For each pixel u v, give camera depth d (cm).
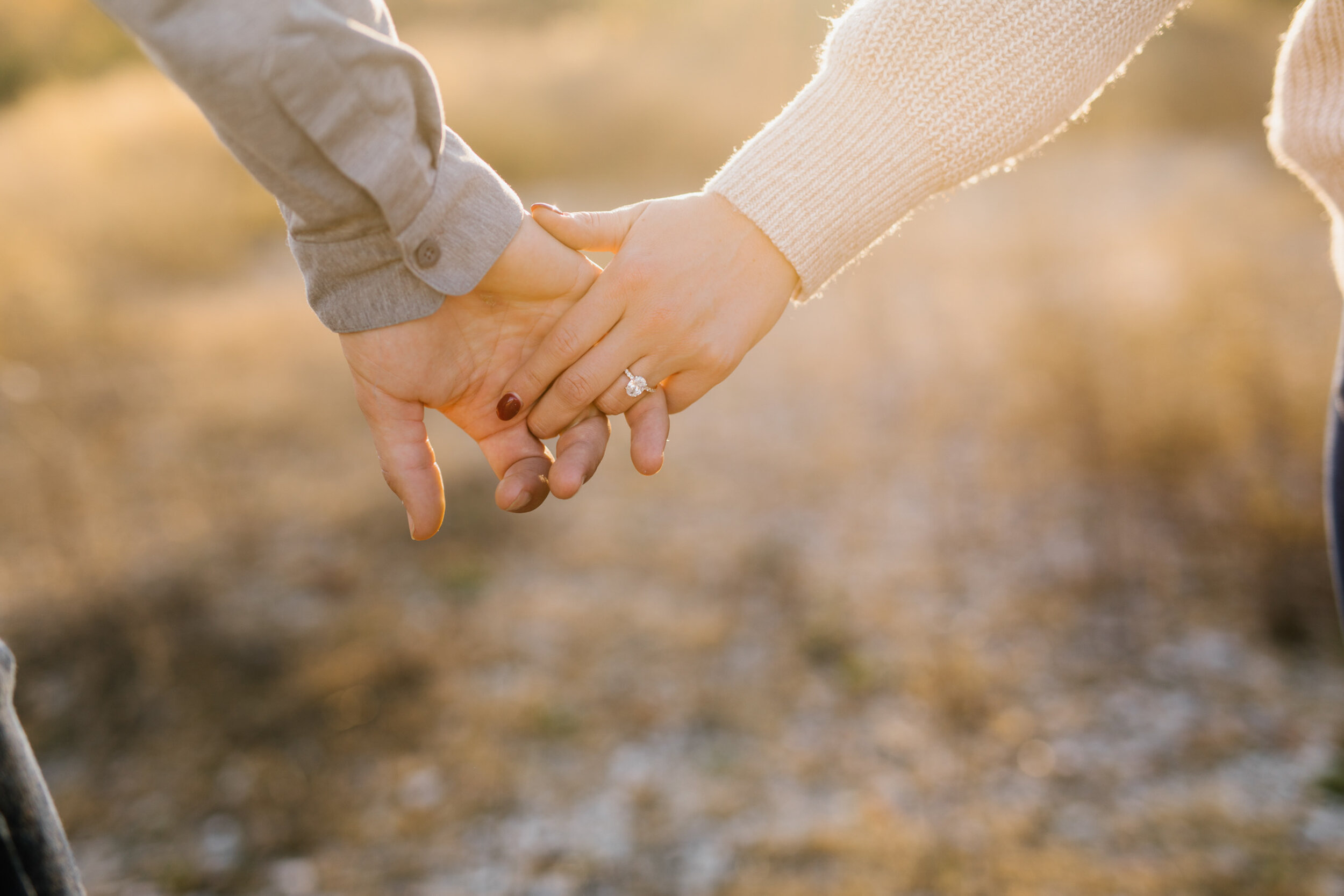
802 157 107
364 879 219
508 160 1123
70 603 315
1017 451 397
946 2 101
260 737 262
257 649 293
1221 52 1248
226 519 376
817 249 109
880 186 107
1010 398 441
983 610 302
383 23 86
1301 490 332
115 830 236
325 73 77
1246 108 1114
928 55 102
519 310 109
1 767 64
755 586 325
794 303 116
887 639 292
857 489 388
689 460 429
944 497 372
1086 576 312
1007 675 273
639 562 343
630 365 111
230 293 760
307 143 81
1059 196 836
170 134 1117
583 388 110
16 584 334
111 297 708
